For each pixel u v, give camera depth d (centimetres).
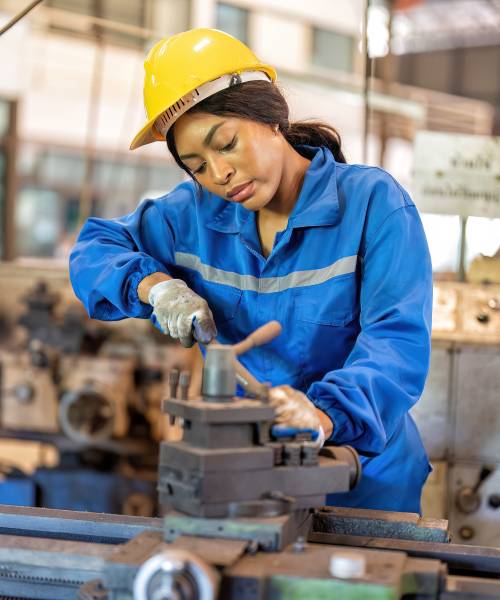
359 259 151
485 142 242
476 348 222
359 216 149
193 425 109
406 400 136
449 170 242
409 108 358
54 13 400
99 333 336
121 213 752
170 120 140
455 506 226
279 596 98
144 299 151
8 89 630
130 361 329
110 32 414
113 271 155
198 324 136
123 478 315
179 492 109
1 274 343
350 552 106
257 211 159
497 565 121
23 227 739
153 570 94
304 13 764
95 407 323
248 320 159
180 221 169
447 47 932
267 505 108
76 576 118
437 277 252
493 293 237
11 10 531
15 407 328
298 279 154
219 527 106
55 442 328
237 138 137
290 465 112
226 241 162
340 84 340
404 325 140
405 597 107
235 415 107
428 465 176
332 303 151
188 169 147
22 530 131
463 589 107
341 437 130
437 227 271
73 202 746
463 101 691
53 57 694
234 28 712
